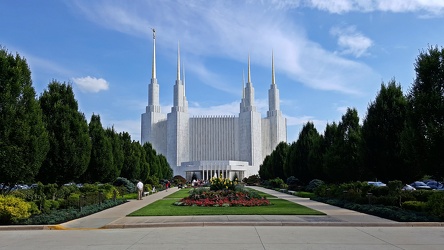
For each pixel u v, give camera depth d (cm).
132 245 1103
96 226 1566
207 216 1825
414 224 1554
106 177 3425
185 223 1561
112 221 1686
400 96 2512
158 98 15438
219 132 15350
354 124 3303
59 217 1711
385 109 2492
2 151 1750
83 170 2472
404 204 1981
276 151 6738
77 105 2556
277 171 6656
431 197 1750
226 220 1650
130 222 1631
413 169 2403
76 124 2434
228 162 12812
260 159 14975
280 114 15475
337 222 1584
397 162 2434
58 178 2402
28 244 1147
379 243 1118
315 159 4022
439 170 1862
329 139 3997
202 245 1091
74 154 2378
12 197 1684
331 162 3316
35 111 1936
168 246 1080
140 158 5306
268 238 1209
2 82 1834
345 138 3297
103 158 3200
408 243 1118
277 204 2617
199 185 8169
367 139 2544
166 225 1550
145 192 4288
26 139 1828
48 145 2008
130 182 4353
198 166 12862
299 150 4650
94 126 3234
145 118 15238
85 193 2594
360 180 3231
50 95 2430
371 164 2533
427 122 1867
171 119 15012
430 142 1819
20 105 1877
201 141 15262
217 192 2847
